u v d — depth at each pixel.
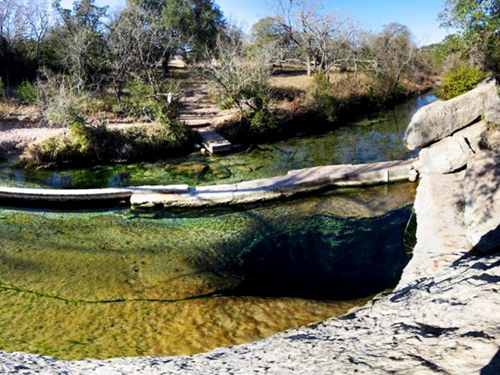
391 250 9.15
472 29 10.54
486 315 3.46
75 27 23.62
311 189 12.35
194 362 3.60
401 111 26.91
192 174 14.98
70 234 10.38
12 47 23.61
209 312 6.92
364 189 12.53
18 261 8.97
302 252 9.27
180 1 30.17
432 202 9.59
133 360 3.78
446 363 2.65
